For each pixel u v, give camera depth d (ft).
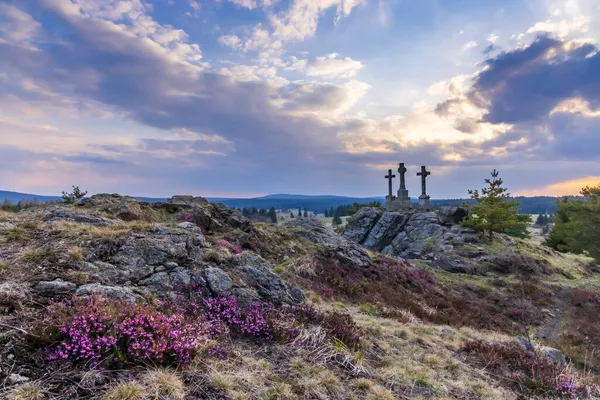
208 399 15.03
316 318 28.50
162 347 16.56
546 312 72.84
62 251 25.70
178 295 25.26
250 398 16.03
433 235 125.70
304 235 83.20
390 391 20.27
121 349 16.20
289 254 66.69
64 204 56.70
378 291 58.44
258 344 22.57
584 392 26.89
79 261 24.93
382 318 40.83
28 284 20.17
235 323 23.94
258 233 70.69
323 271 58.54
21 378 13.17
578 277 114.01
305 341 23.94
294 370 19.92
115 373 14.88
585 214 102.94
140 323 17.53
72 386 13.50
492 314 66.49
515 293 84.17
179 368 16.61
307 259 60.85
